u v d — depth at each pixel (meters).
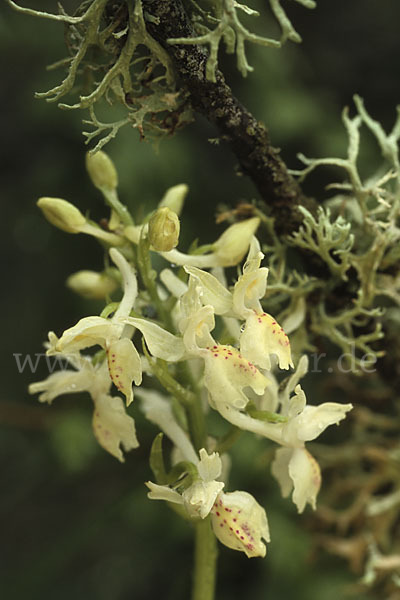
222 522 0.27
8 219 0.59
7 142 0.59
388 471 0.36
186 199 0.54
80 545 0.52
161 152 0.52
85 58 0.28
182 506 0.28
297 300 0.31
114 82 0.27
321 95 0.57
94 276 0.32
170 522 0.50
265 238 0.32
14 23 0.52
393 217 0.31
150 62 0.27
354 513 0.37
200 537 0.30
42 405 0.58
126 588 0.59
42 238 0.60
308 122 0.54
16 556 0.58
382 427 0.37
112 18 0.27
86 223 0.29
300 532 0.48
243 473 0.49
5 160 0.59
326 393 0.37
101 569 0.59
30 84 0.53
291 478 0.28
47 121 0.53
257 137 0.29
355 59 0.61
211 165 0.57
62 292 0.58
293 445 0.28
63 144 0.56
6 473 0.61
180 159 0.53
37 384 0.29
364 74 0.60
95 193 0.54
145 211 0.51
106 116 0.50
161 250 0.28
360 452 0.37
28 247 0.61
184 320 0.27
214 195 0.55
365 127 0.55
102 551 0.57
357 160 0.53
